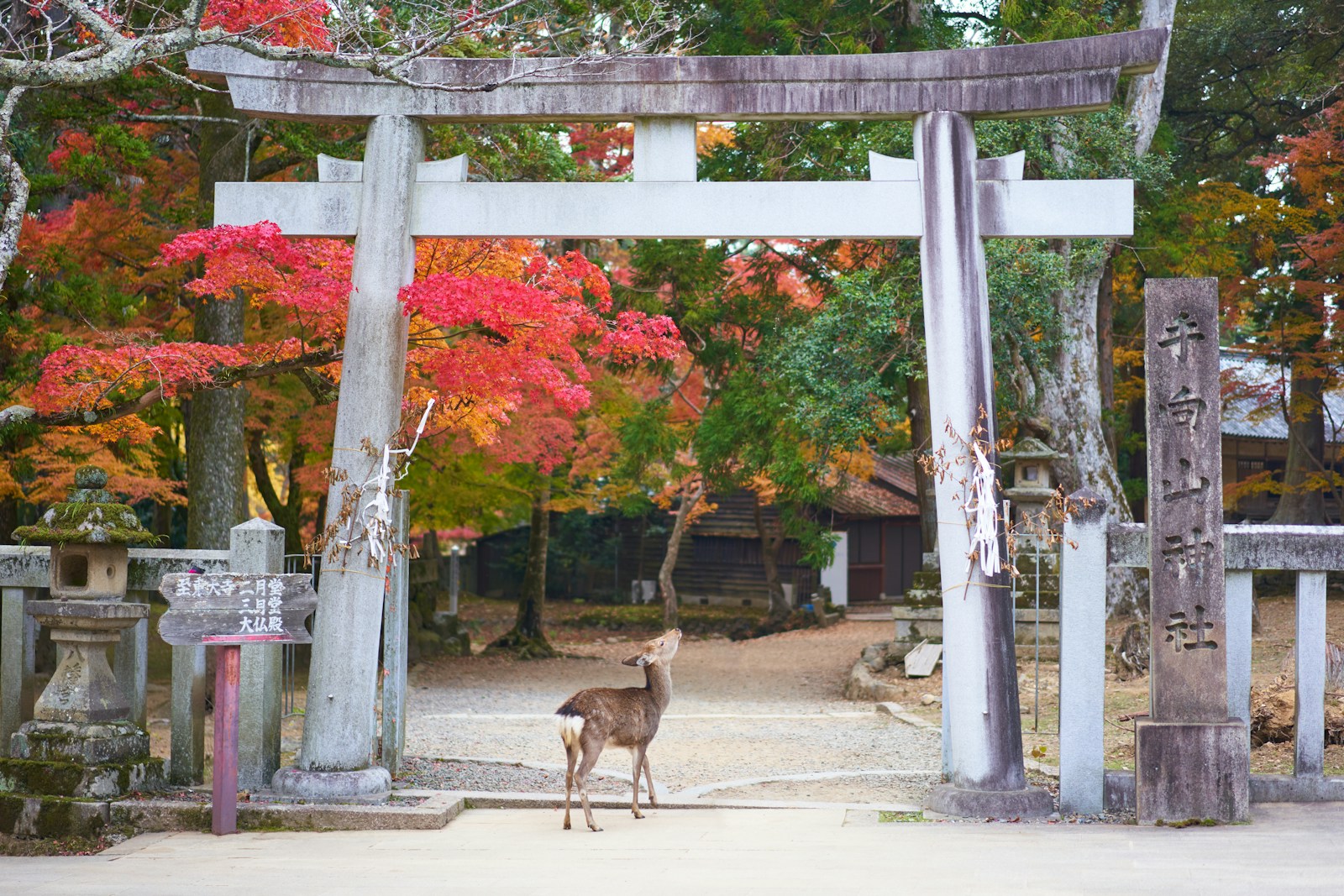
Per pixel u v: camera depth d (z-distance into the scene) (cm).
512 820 673
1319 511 2202
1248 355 2298
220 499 1257
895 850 555
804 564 2852
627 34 1097
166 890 489
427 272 808
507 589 3378
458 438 1603
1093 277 1655
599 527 3241
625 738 661
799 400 1506
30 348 1036
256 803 663
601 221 696
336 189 712
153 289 1401
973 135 688
